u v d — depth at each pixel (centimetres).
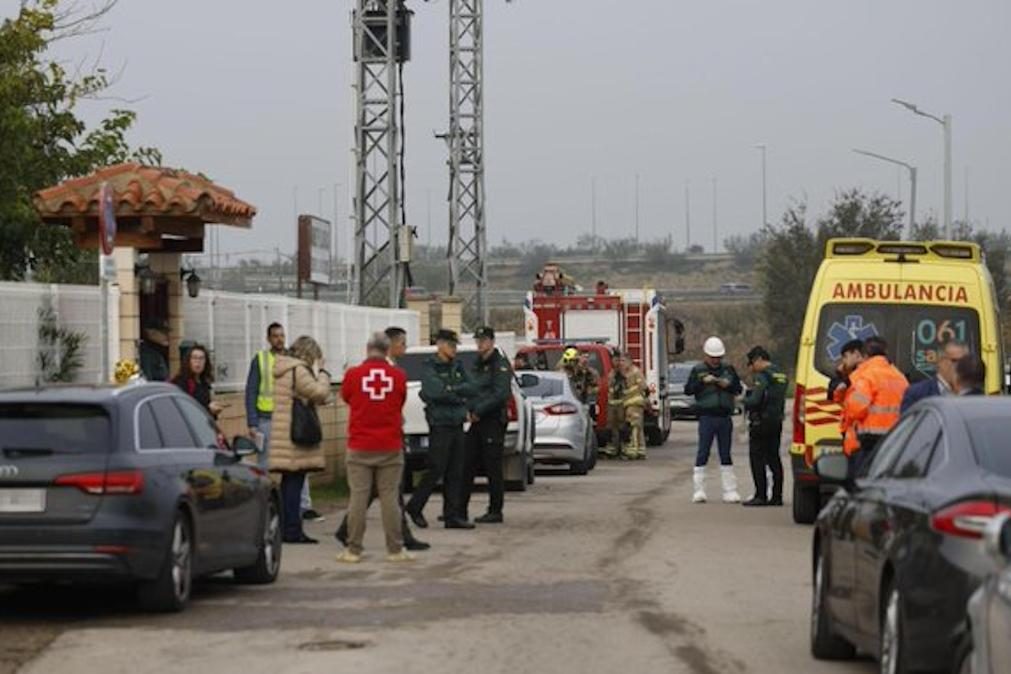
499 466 2512
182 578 1606
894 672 1105
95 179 2595
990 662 872
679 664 1341
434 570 1944
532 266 17138
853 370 2184
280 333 2456
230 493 1717
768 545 2211
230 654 1388
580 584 1816
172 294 2761
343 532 2106
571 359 4331
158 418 1627
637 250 17262
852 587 1248
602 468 4078
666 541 2261
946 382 1778
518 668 1324
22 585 1808
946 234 5688
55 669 1327
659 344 5166
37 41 3027
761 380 2873
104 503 1516
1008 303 7406
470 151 5594
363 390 2014
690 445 5222
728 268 16825
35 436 1534
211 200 2570
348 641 1448
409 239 4353
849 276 2500
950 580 1005
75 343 2397
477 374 2506
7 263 3141
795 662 1357
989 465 1115
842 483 1348
